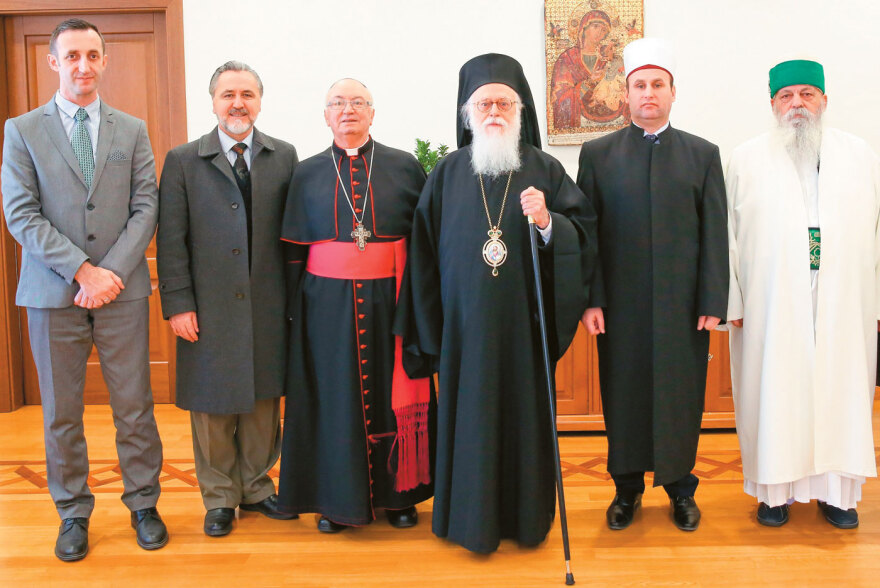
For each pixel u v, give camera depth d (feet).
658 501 9.61
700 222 8.47
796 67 8.33
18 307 14.97
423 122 14.16
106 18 14.48
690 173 8.34
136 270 8.32
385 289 8.48
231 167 8.57
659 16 13.67
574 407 12.65
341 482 8.39
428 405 8.68
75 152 8.00
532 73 13.94
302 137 14.24
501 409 7.95
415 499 8.71
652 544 8.27
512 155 7.87
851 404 8.34
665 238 8.23
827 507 8.85
